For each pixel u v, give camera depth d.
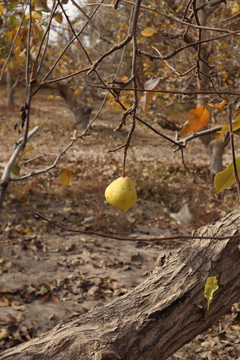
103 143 16.73
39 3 1.63
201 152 15.95
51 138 17.92
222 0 1.35
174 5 4.62
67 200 9.63
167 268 1.92
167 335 1.71
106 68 8.02
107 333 1.68
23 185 10.46
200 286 1.78
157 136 18.73
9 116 24.05
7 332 4.78
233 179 0.91
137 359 1.66
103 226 8.34
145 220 8.91
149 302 1.78
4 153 14.57
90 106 19.16
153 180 11.18
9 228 7.90
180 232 8.15
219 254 1.82
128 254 7.29
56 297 5.73
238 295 1.82
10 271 6.40
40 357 1.58
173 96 7.56
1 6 1.97
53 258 6.96
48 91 34.34
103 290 6.02
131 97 6.75
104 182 10.71
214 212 8.92
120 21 8.11
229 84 6.79
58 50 9.27
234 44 6.14
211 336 4.76
